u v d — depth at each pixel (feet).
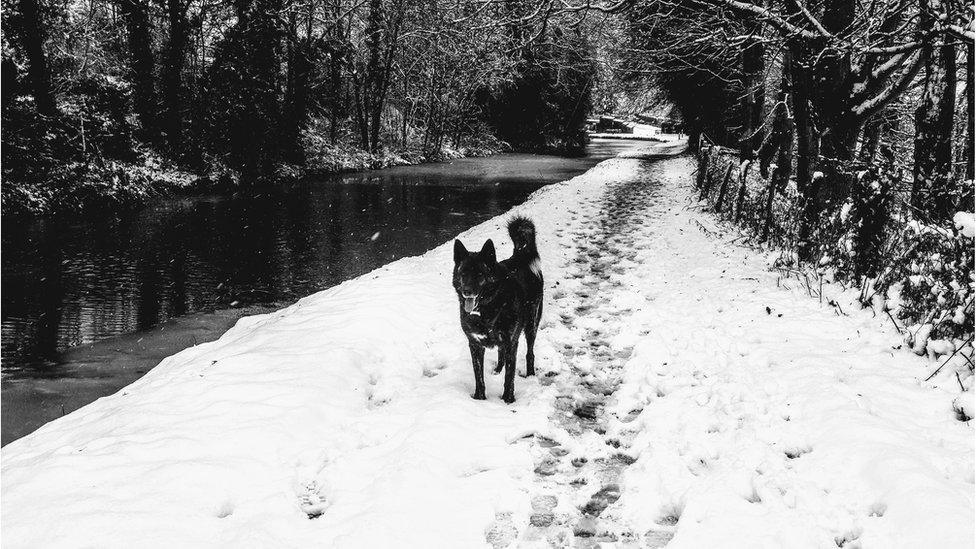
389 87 142.10
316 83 109.91
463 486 13.11
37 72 57.88
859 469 12.46
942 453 12.60
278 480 13.47
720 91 91.04
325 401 17.21
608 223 49.96
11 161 53.06
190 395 17.08
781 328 22.34
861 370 17.62
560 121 176.96
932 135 26.89
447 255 37.78
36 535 10.88
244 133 82.58
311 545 11.18
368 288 28.94
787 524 11.00
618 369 20.70
